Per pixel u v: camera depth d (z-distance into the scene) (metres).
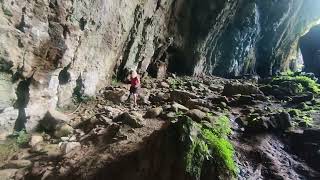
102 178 7.33
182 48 21.30
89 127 9.87
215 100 13.18
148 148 7.49
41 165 7.95
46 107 10.01
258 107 12.43
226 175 7.09
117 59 15.18
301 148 8.88
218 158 7.23
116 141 8.48
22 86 9.24
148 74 19.22
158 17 17.69
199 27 21.50
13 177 7.57
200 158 7.01
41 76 9.53
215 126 9.09
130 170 7.39
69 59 10.38
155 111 10.41
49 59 9.67
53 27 9.61
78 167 7.63
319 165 8.12
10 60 8.47
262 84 18.61
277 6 27.78
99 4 11.45
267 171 7.90
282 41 31.78
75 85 11.68
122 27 13.95
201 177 6.89
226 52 25.66
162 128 8.21
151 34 17.53
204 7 21.16
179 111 10.70
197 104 12.06
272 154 8.57
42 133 9.55
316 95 15.22
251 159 8.31
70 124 10.04
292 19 31.00
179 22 20.47
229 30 25.06
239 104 12.95
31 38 8.97
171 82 17.89
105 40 12.99
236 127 9.91
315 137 9.04
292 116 11.08
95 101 12.41
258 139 9.21
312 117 11.13
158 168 7.09
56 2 9.54
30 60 9.19
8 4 8.20
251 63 29.56
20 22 8.66
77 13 10.43
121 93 13.12
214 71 25.81
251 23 25.80
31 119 9.41
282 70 34.84
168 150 7.10
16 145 8.81
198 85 17.42
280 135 9.61
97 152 8.13
